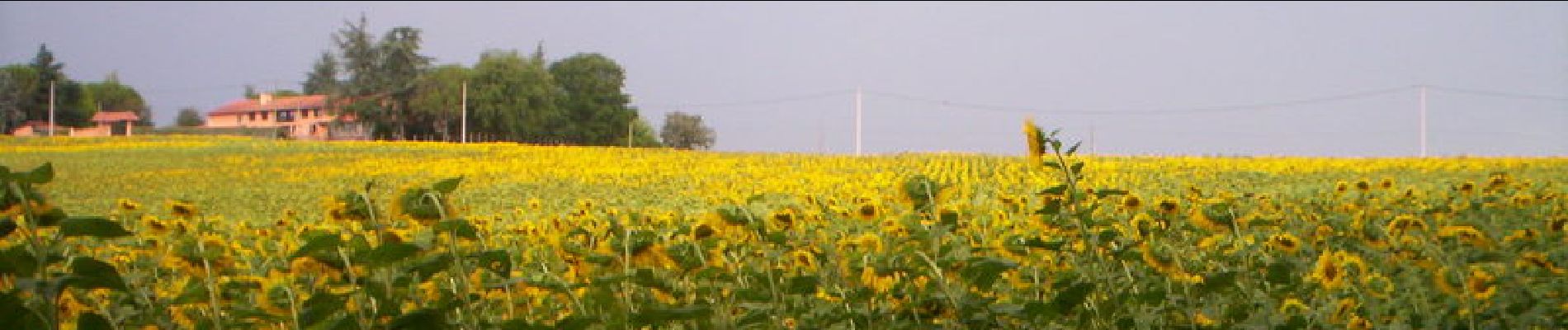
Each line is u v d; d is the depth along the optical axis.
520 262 5.50
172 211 5.25
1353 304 4.59
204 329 4.09
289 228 9.13
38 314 2.72
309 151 49.47
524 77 93.44
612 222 4.24
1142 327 4.16
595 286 3.88
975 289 4.57
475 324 3.51
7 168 2.80
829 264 4.74
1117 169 28.95
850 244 4.88
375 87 99.88
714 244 4.25
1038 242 4.61
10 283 2.87
